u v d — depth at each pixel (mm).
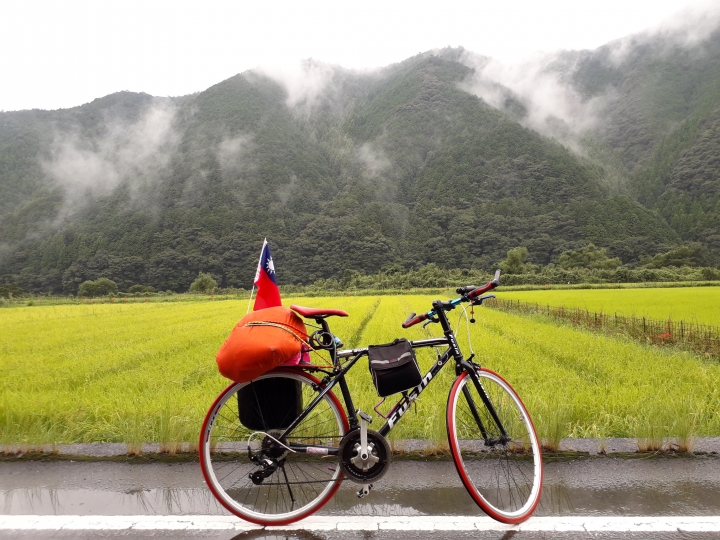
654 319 16922
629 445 3623
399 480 3129
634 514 2693
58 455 3604
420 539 2477
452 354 2900
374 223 122938
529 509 2656
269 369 2547
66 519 2711
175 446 3592
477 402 3084
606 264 79375
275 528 2609
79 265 107625
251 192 145375
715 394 5863
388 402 4914
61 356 11258
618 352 9711
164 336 14875
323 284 77875
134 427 3902
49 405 5457
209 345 12086
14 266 119125
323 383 2742
